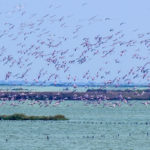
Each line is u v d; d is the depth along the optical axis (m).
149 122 136.75
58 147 93.56
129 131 116.31
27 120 135.12
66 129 118.12
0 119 135.62
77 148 92.75
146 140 102.44
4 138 103.50
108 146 95.06
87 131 115.19
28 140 101.19
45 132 112.44
